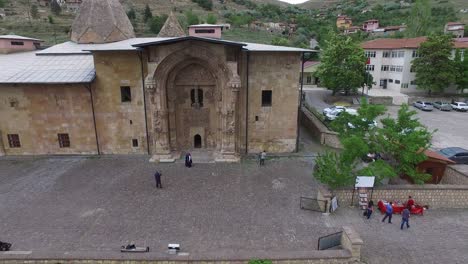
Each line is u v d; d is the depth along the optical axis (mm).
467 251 15578
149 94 26547
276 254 14086
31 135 29078
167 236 16781
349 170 19766
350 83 54750
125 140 29312
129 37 35938
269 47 28844
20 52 36156
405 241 16344
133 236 16781
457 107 50219
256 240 16438
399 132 21375
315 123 35125
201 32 36031
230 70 25656
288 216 18797
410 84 60125
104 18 33500
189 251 15414
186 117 29156
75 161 27953
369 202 18438
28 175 24953
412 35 78688
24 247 15820
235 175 24859
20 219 18469
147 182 23578
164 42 24156
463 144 33375
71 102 28188
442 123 42219
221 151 27938
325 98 57656
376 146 21266
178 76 27797
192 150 29906
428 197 19859
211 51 25375
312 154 29578
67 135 29156
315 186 22875
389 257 15070
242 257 13883
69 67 29203
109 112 28531
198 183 23422
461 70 53938
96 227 17641
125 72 27484
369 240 16391
